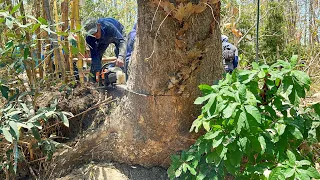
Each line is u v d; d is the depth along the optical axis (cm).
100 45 355
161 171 260
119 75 314
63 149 277
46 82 295
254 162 199
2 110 220
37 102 282
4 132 203
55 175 269
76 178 264
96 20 339
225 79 202
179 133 245
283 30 750
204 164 209
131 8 876
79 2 303
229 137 185
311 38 790
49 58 315
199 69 231
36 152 275
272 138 189
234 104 175
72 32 243
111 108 286
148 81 236
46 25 232
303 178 164
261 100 200
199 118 203
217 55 239
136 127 252
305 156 211
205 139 200
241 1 861
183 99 236
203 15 223
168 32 222
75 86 309
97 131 272
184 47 223
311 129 210
